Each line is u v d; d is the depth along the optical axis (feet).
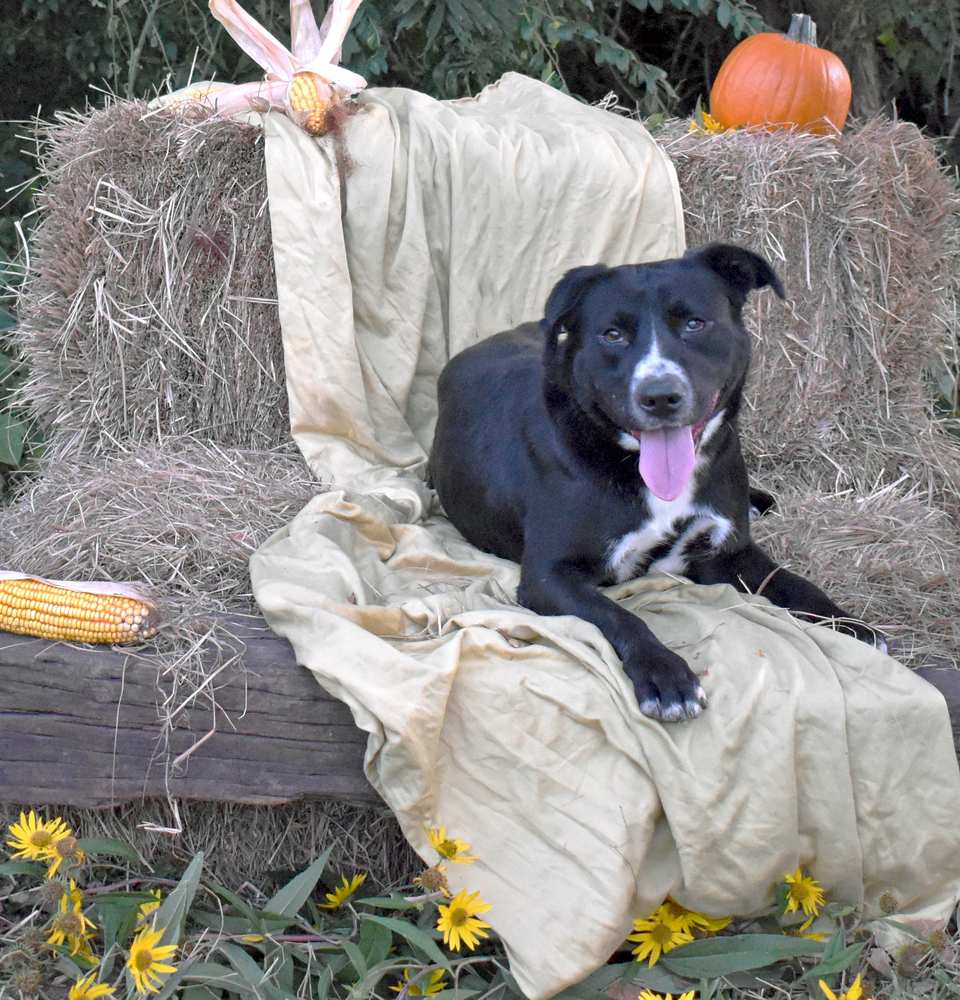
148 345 11.09
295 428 10.96
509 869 6.86
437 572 8.95
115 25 14.94
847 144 11.71
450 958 7.13
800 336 11.80
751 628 7.56
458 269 11.12
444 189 11.07
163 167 10.66
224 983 6.56
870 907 7.20
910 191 11.80
